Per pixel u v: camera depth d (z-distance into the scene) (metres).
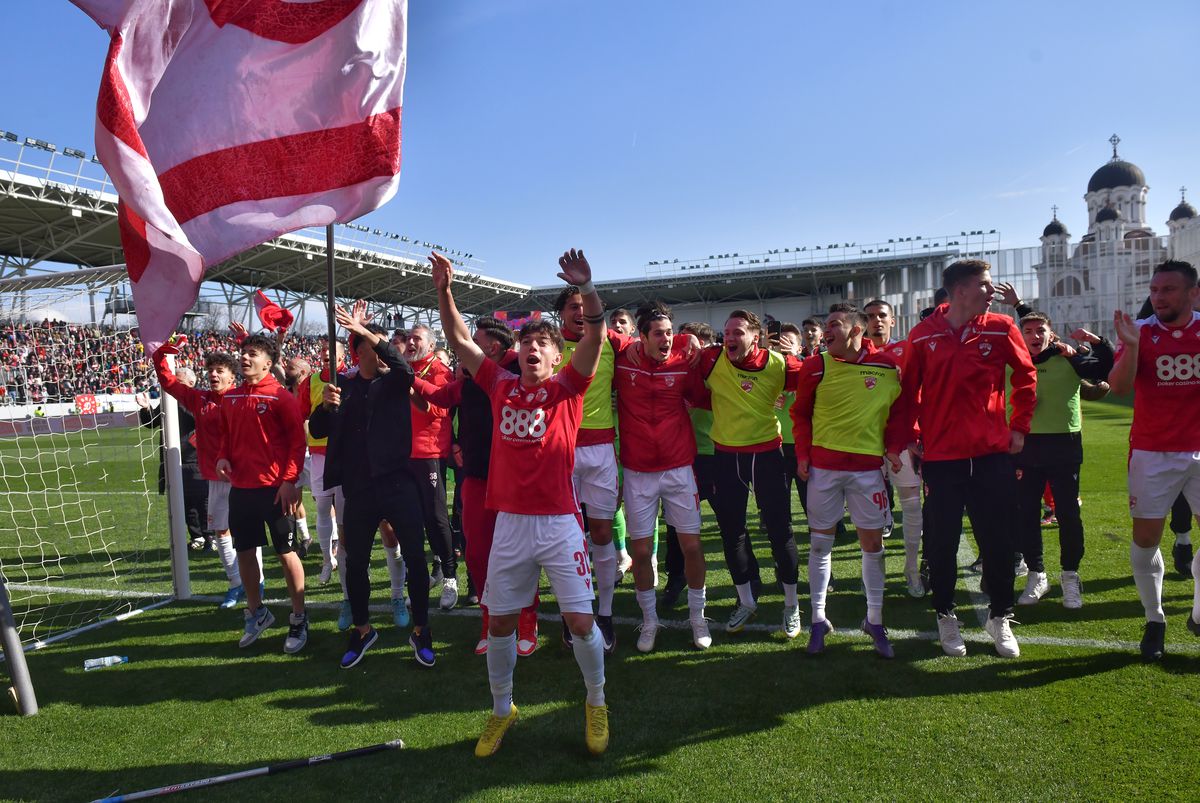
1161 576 3.42
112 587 5.50
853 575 5.13
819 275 33.75
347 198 3.12
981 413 3.45
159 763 2.77
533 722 3.00
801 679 3.33
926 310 4.07
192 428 6.70
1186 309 3.34
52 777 2.69
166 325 2.86
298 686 3.47
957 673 3.32
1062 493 4.14
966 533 6.32
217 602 5.01
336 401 3.55
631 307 38.88
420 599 3.67
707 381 4.03
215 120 3.00
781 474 3.99
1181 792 2.32
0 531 7.85
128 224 2.88
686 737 2.82
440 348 6.36
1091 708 2.90
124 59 2.78
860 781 2.47
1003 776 2.46
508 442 2.76
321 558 6.42
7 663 3.21
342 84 3.13
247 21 3.06
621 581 5.26
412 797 2.47
